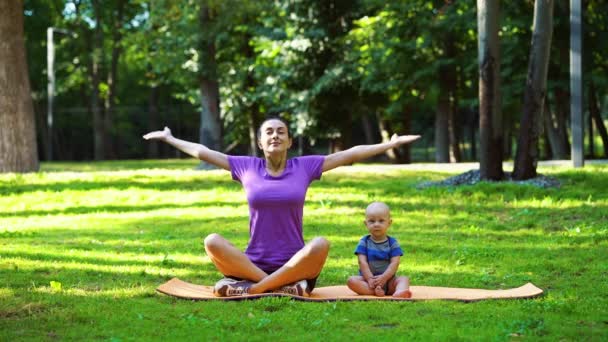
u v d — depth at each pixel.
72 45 49.62
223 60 33.53
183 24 25.78
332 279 8.55
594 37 24.75
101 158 48.50
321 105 28.83
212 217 14.38
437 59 27.75
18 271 8.80
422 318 6.23
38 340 5.63
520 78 25.03
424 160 47.56
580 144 18.23
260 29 28.73
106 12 47.94
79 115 54.69
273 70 29.83
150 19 27.98
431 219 13.70
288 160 7.74
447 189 15.98
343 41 27.69
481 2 16.08
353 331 5.83
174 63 28.25
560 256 9.93
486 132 16.42
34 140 20.70
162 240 11.69
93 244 11.27
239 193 17.42
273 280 7.12
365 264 7.36
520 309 6.59
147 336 5.72
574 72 18.14
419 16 26.17
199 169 23.23
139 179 19.28
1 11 20.08
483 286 8.12
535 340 5.44
